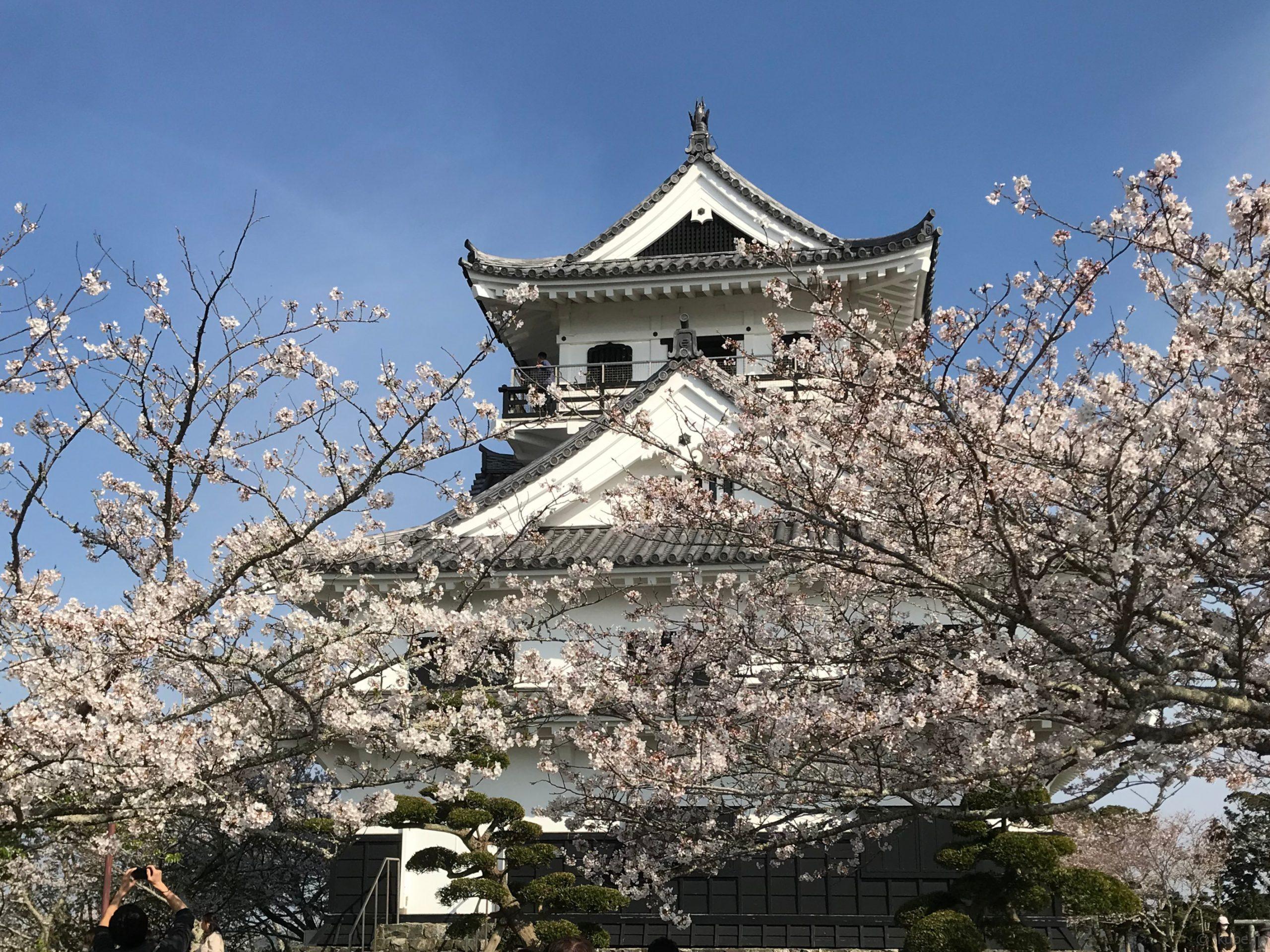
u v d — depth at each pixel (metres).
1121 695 8.77
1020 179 8.38
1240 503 8.59
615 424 10.23
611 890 12.75
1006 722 8.29
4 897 12.05
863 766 9.42
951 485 8.93
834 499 9.12
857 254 25.92
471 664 10.71
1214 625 8.81
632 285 27.03
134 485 10.79
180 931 7.45
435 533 11.62
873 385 8.51
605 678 10.62
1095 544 8.05
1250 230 7.97
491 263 27.19
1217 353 7.90
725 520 10.00
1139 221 8.20
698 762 9.19
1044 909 13.28
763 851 10.91
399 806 12.92
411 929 14.77
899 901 14.49
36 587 9.18
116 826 8.96
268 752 9.68
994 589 9.06
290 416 10.34
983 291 8.73
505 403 26.27
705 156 29.50
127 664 8.65
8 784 7.80
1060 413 8.61
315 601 10.96
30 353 9.59
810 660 10.30
